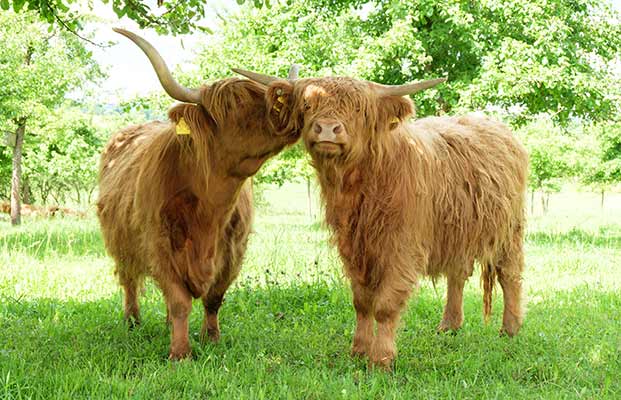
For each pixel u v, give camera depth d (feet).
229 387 13.00
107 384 12.88
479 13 54.08
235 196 15.74
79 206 82.12
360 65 50.26
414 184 15.03
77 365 14.40
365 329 16.25
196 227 15.65
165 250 15.58
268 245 38.88
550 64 52.29
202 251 15.78
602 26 58.54
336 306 22.54
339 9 59.82
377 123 14.28
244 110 14.48
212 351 16.07
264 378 13.85
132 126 20.80
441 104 55.77
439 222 16.25
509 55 50.88
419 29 58.29
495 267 18.85
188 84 59.77
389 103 14.28
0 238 43.09
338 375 14.52
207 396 12.84
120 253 18.33
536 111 56.39
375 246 15.02
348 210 15.02
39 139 76.64
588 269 32.71
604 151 87.30
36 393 12.40
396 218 14.85
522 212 19.02
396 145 14.97
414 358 15.89
